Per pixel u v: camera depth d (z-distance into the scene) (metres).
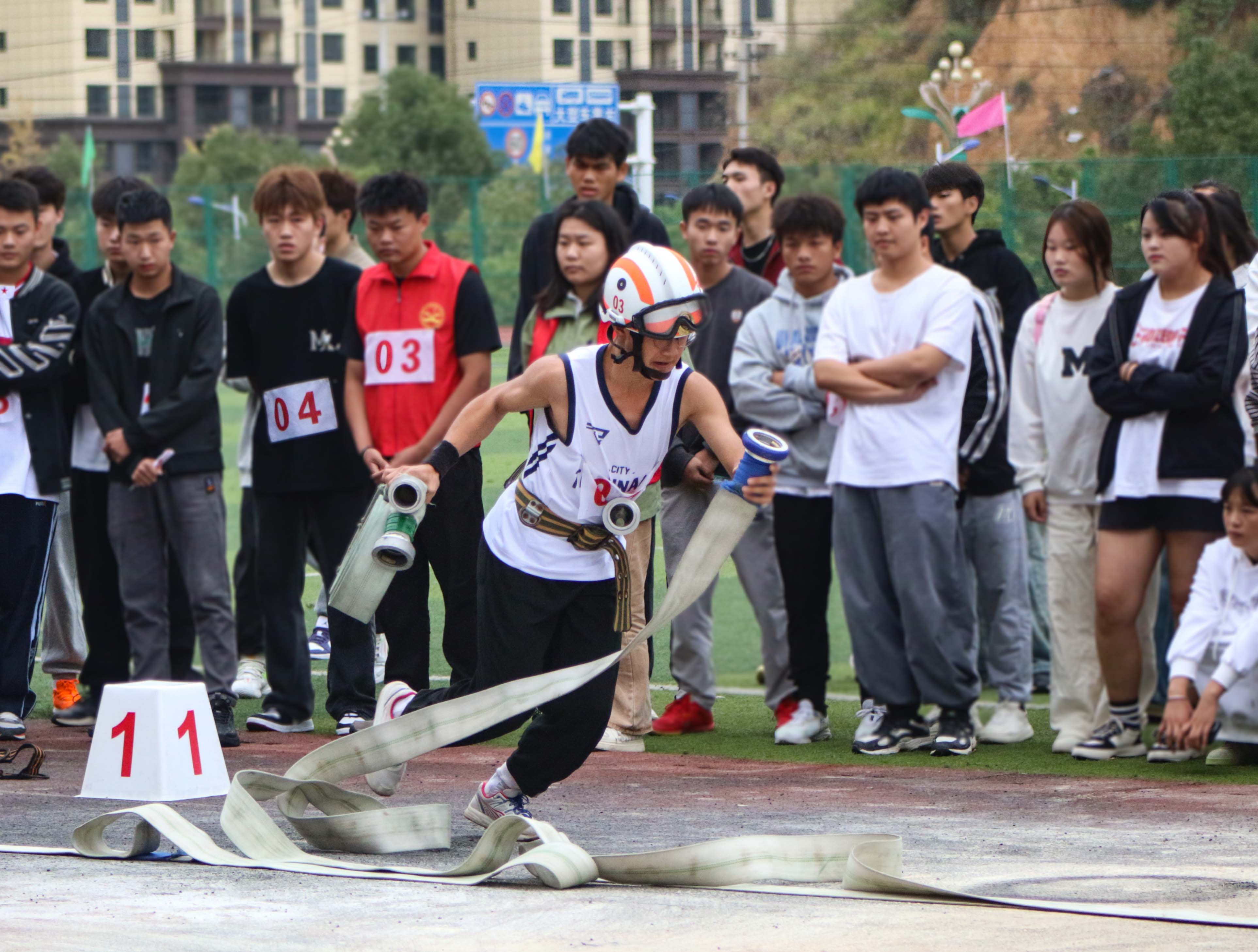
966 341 19.83
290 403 21.28
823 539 21.28
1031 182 41.25
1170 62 79.38
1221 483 19.17
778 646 22.05
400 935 10.60
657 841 14.34
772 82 105.25
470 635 18.42
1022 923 11.05
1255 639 18.78
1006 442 20.95
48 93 177.25
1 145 163.12
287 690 21.62
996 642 21.22
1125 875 12.87
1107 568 19.55
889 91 102.00
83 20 180.88
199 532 21.27
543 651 13.85
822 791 17.33
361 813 14.05
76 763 19.17
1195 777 18.42
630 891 12.25
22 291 20.70
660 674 21.36
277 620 21.64
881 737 20.28
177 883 12.29
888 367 19.70
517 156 108.00
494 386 21.48
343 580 14.12
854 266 71.88
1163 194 19.38
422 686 18.59
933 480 19.66
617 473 13.37
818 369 20.11
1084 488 20.09
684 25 106.19
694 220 22.12
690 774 18.59
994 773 18.66
